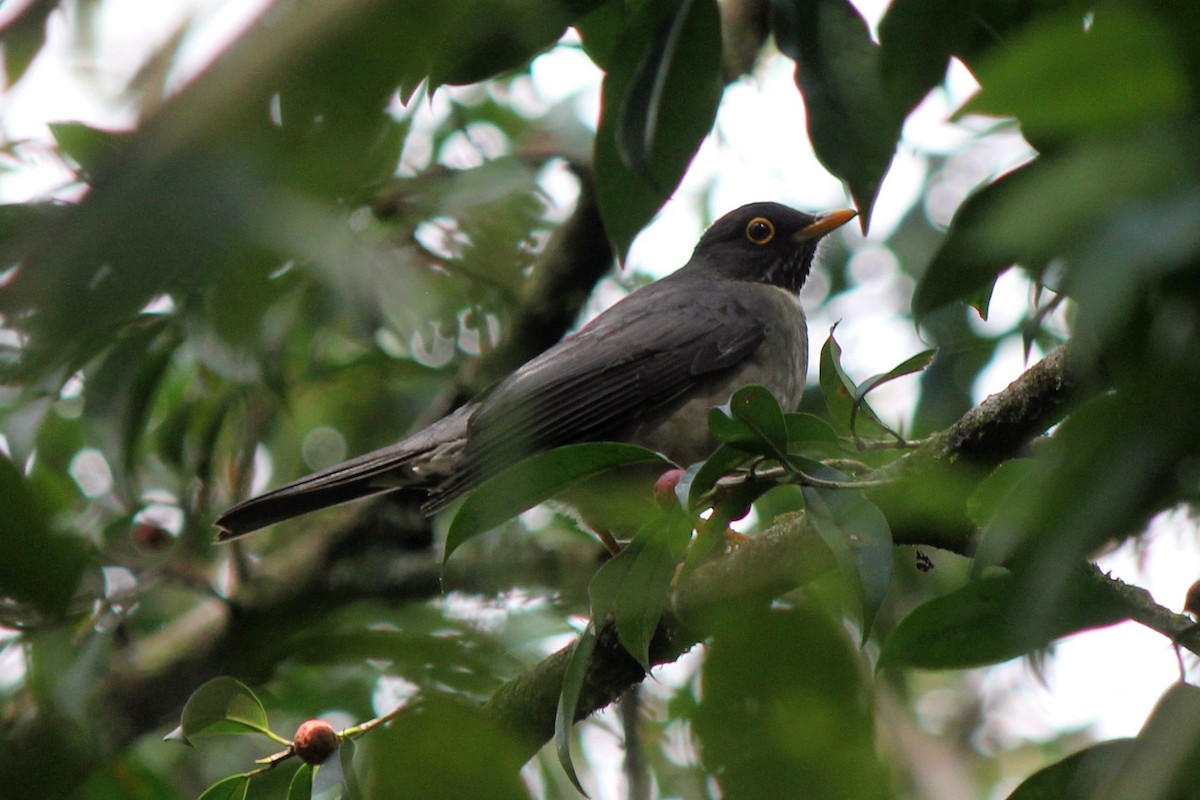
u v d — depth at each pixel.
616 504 7.14
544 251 12.71
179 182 2.05
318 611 12.05
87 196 2.06
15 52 2.60
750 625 4.44
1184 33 2.29
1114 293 2.38
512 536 11.77
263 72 2.08
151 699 11.12
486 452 9.71
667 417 11.58
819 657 4.37
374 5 2.12
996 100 2.36
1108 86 2.34
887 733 8.77
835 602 7.38
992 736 12.98
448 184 10.48
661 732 10.38
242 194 2.09
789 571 6.76
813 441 5.80
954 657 5.75
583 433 11.34
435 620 11.05
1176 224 2.36
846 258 14.05
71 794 7.96
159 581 10.98
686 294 12.11
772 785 4.24
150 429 13.02
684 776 5.09
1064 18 2.42
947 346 10.61
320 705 10.67
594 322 11.82
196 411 12.16
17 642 9.28
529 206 11.22
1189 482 2.95
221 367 8.64
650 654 7.44
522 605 11.52
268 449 13.78
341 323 9.07
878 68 4.54
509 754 3.56
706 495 5.68
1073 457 3.03
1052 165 2.69
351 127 2.17
